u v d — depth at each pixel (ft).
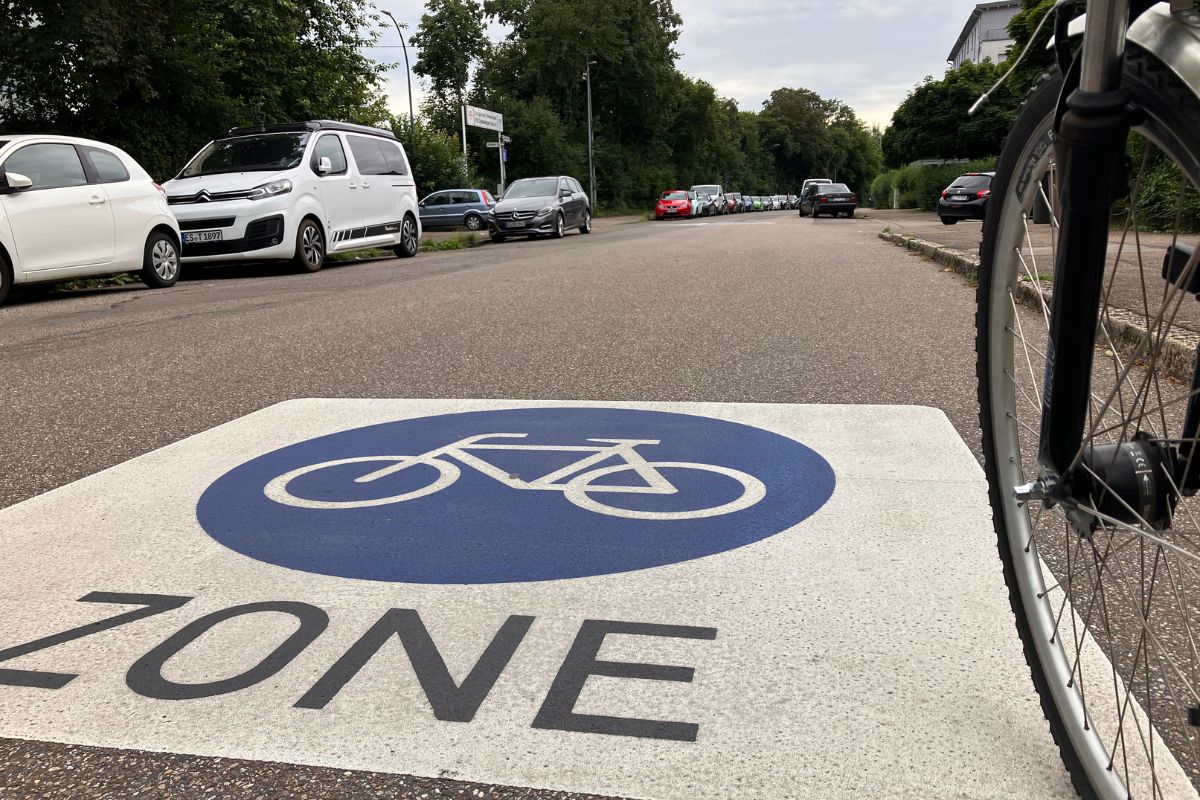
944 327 22.04
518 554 9.04
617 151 214.90
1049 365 4.68
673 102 227.40
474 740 5.98
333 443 13.42
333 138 49.93
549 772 5.63
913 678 6.56
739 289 31.86
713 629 7.38
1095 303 4.35
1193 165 3.61
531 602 7.97
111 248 36.45
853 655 6.91
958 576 8.23
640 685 6.57
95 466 12.76
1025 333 5.35
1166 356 4.18
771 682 6.55
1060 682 5.14
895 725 5.98
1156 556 4.56
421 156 138.21
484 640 7.30
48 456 13.38
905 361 18.10
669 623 7.50
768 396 15.55
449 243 74.18
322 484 11.50
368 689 6.63
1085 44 3.96
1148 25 3.87
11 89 51.52
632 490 10.88
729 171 318.04
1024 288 5.33
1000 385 5.67
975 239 51.60
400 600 8.09
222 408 16.02
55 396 17.52
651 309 26.86
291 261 47.32
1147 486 4.24
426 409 15.38
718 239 68.90
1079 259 4.28
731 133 322.96
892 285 31.89
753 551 8.95
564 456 12.36
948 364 17.66
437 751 5.88
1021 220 5.37
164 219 39.17
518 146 184.44
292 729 6.17
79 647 7.42
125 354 21.93
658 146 236.02
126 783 5.69
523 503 10.53
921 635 7.18
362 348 21.53
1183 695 4.84
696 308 26.86
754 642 7.14
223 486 11.57
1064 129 4.01
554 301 29.53
